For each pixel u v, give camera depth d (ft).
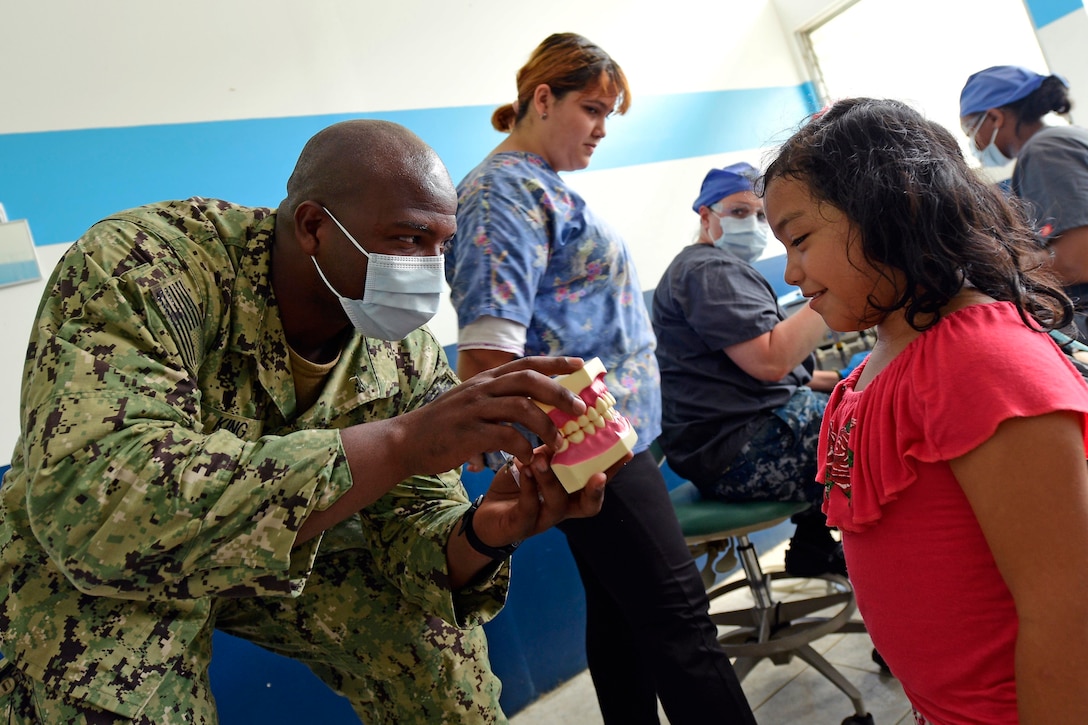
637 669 5.56
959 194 2.77
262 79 7.03
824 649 6.77
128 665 3.19
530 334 5.04
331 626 4.14
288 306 3.76
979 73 7.68
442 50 8.26
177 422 3.15
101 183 6.13
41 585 3.21
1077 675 2.28
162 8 6.59
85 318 3.07
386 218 3.49
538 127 5.41
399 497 4.24
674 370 6.72
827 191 2.86
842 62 11.98
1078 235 6.12
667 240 9.93
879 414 2.86
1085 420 2.46
